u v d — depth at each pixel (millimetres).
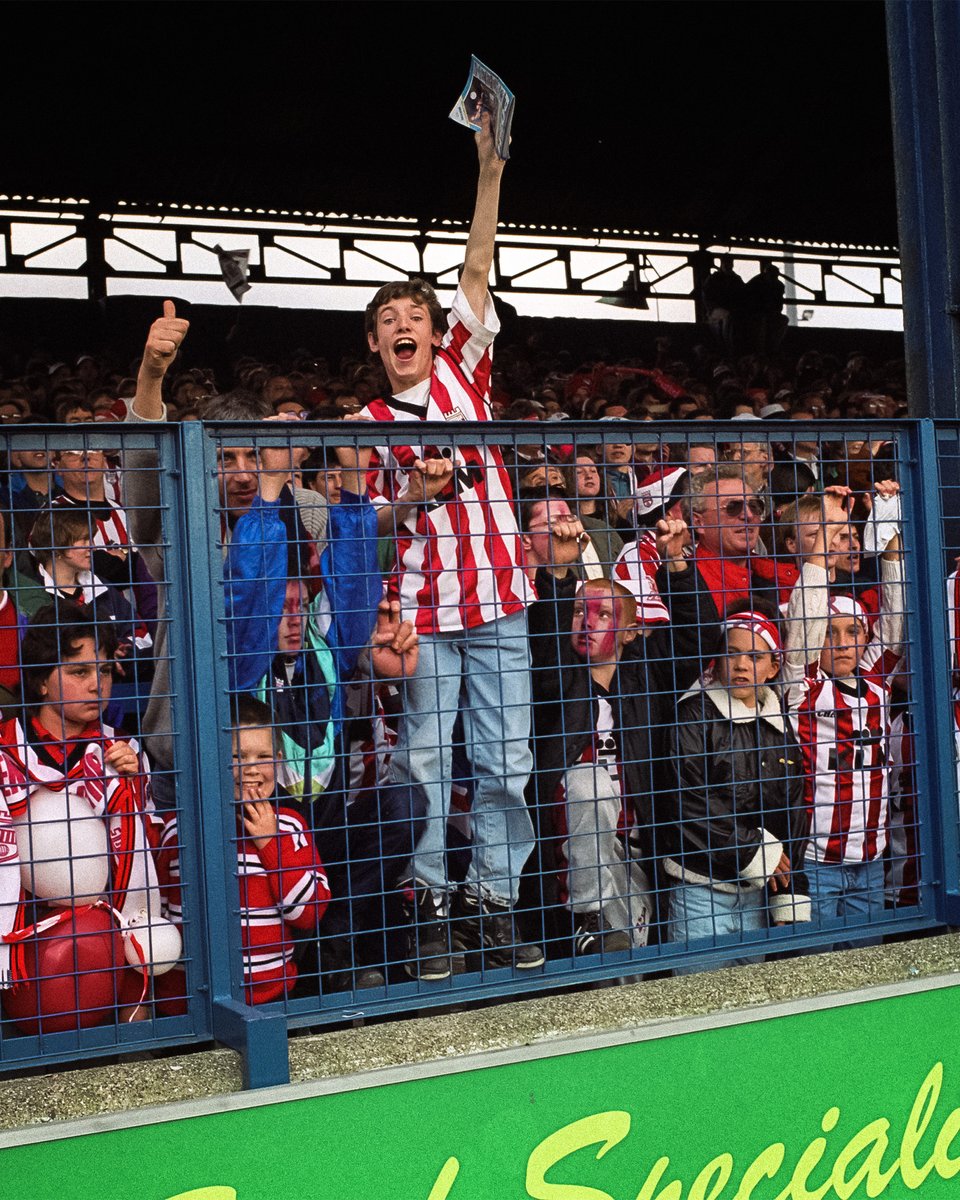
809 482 3791
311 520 3031
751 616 3141
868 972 3021
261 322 13352
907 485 3260
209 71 12625
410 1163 2498
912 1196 2965
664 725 2980
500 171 3459
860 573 3508
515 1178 2580
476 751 3051
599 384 8227
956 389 4375
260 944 2727
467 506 3107
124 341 12938
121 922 2674
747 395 9508
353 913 2988
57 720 2748
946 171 4363
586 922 3195
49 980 2627
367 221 14609
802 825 3375
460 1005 2963
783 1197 2811
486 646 3076
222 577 2732
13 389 8211
